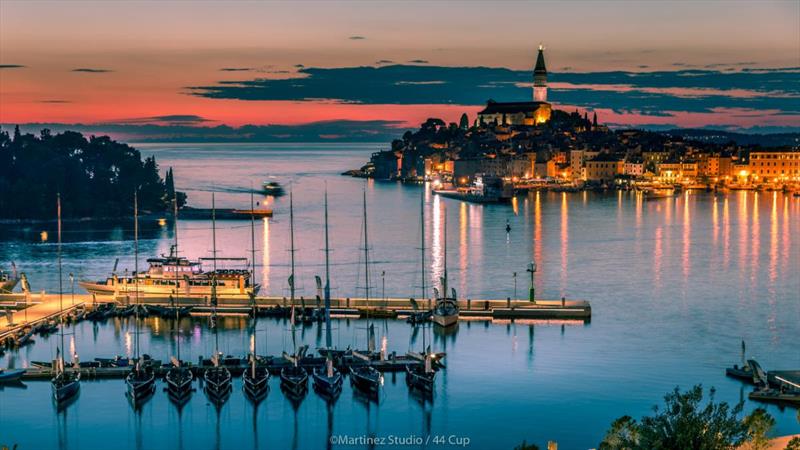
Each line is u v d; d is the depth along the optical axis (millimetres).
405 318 181625
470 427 127938
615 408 133375
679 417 87562
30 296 197000
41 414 133000
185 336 170375
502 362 153875
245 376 141750
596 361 154250
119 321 180750
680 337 169875
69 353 159625
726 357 157000
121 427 129000
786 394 132500
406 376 144125
